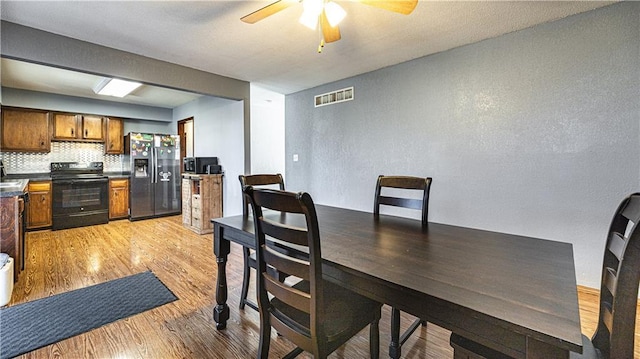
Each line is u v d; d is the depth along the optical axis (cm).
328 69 370
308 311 113
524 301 85
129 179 552
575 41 239
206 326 198
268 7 178
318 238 107
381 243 142
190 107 571
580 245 241
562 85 245
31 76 400
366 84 384
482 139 288
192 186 471
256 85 447
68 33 268
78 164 542
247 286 219
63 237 420
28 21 245
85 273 287
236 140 452
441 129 316
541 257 122
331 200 434
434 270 108
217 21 246
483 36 276
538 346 73
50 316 208
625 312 85
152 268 301
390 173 362
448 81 309
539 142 257
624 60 220
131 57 315
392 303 103
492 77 281
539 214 259
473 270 108
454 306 84
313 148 459
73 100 514
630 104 219
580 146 239
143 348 175
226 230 185
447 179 314
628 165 221
